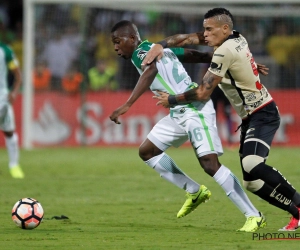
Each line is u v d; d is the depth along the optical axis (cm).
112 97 6619
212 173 2186
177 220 2414
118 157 5450
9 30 8150
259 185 2053
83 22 6625
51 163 4969
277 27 7019
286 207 2066
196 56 2411
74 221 2395
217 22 2086
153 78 2208
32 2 6178
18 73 4044
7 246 1856
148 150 2370
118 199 3069
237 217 2472
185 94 2125
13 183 3762
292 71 6938
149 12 7362
